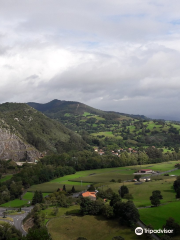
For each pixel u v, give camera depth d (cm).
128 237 9031
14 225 11444
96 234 9688
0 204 15412
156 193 13062
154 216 10244
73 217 11312
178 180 14775
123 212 10038
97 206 11362
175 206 11081
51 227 10512
